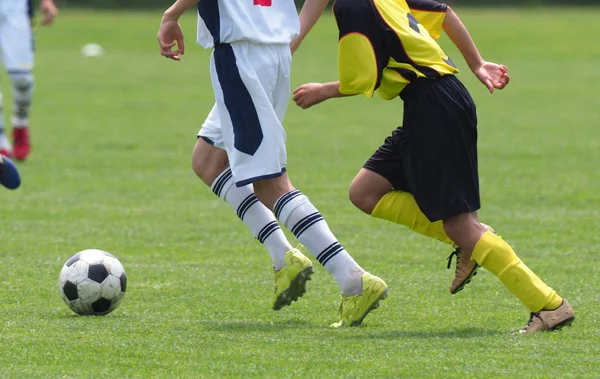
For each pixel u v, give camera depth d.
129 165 34.97
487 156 36.94
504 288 18.19
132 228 24.38
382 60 14.98
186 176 32.78
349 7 14.92
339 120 49.88
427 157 14.76
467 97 14.95
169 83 68.88
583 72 75.81
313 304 17.02
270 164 15.14
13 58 34.59
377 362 12.90
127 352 13.38
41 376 12.26
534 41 99.38
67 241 22.70
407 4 15.88
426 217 15.17
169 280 18.91
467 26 112.06
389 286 18.39
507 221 25.34
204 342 13.98
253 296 17.56
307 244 15.42
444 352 13.45
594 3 153.00
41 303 16.84
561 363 12.93
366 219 25.72
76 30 109.62
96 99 58.66
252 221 16.27
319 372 12.44
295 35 15.77
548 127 45.97
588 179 31.80
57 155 37.12
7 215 25.91
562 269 19.97
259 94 15.14
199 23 15.66
